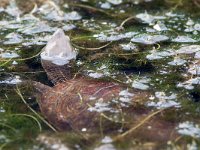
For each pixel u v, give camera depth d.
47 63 5.23
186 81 4.86
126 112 4.27
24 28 5.96
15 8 6.44
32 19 6.19
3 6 6.48
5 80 4.99
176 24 5.98
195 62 5.13
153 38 5.65
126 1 6.61
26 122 4.36
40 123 4.32
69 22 6.12
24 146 4.03
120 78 4.92
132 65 5.17
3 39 5.73
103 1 6.62
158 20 6.09
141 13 6.29
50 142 4.04
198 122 4.19
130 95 4.53
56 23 6.09
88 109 4.32
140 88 4.71
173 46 5.48
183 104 4.46
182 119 4.21
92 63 5.24
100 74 5.00
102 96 4.49
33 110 4.53
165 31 5.83
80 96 4.51
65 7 6.49
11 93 4.79
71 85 4.75
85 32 5.87
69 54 5.33
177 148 3.86
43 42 5.66
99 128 4.12
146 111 4.30
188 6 6.43
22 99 4.69
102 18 6.21
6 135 4.19
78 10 6.42
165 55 5.32
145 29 5.89
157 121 4.14
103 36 5.75
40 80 4.99
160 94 4.61
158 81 4.86
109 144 3.94
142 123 4.11
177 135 3.99
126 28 5.93
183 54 5.30
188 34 5.74
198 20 6.06
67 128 4.19
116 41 5.64
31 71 5.15
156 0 6.62
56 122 4.29
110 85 4.69
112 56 5.35
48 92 4.70
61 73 5.05
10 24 6.07
